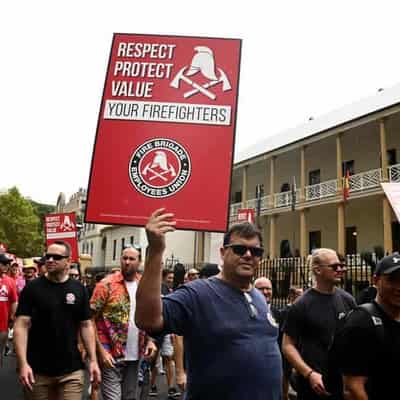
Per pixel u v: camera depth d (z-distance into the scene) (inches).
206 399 103.9
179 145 142.3
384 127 845.2
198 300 108.0
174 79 146.5
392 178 836.6
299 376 167.3
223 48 147.3
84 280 702.5
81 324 184.1
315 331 165.0
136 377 212.7
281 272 597.0
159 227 99.6
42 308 175.3
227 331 105.7
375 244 949.2
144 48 148.4
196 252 1421.0
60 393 175.8
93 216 138.4
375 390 111.6
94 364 183.5
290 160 1178.6
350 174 1021.2
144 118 144.3
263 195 1254.9
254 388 104.3
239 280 112.7
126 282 215.8
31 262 491.5
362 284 522.0
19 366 167.6
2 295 352.5
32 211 2151.8
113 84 146.9
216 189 139.2
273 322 114.5
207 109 144.3
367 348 111.8
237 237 113.7
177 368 278.5
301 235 1011.3
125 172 140.9
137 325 101.5
